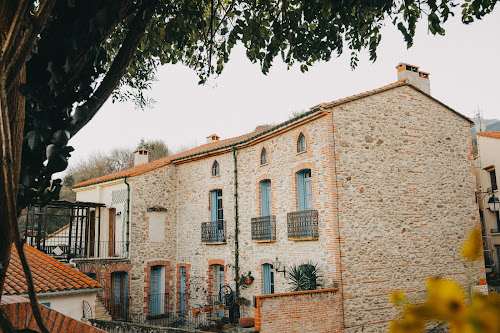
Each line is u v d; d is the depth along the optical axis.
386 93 13.83
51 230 30.00
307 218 13.09
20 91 1.97
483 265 13.72
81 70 2.38
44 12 1.77
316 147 13.02
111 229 19.70
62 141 2.19
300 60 5.16
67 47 2.23
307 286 12.23
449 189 14.50
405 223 13.38
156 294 18.72
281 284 14.07
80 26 2.25
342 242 12.13
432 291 0.76
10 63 1.73
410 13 4.71
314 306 11.31
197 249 18.23
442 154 14.62
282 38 4.89
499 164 21.17
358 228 12.49
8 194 1.62
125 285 17.88
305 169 13.59
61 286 10.98
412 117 14.23
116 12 2.45
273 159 14.95
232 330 13.59
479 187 22.80
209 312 16.89
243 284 15.77
